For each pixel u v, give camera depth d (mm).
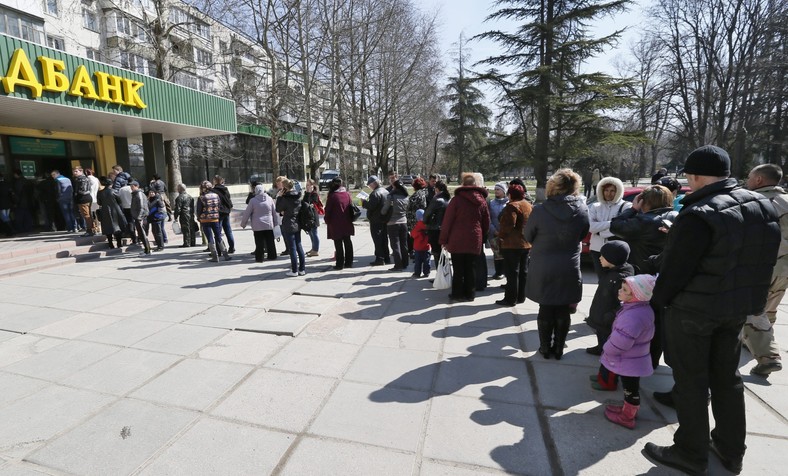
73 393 2994
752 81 25312
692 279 1970
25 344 3914
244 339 3992
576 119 18688
